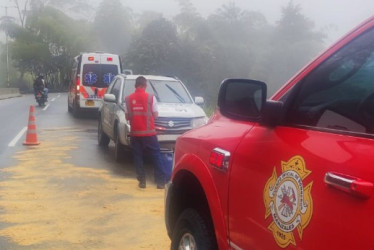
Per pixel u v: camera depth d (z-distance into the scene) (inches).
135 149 311.3
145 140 308.2
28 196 284.0
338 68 101.9
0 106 1079.0
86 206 265.3
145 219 242.8
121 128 381.7
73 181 324.8
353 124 92.2
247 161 115.2
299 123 105.7
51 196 285.1
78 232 223.1
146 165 398.3
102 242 210.7
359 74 96.2
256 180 110.4
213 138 137.3
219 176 128.0
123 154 395.5
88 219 242.4
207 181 133.6
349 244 81.4
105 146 482.0
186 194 161.5
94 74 794.8
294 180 97.1
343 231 82.9
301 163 96.2
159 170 311.3
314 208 90.2
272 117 109.0
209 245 136.3
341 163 86.6
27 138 483.2
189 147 152.4
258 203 108.9
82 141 519.5
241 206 116.0
